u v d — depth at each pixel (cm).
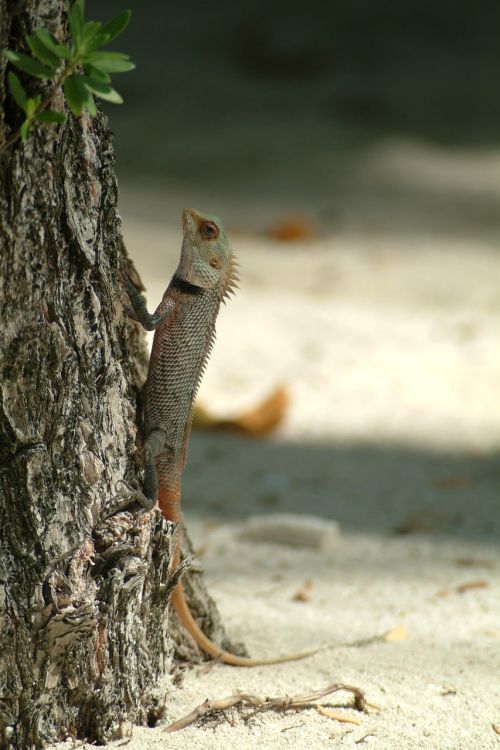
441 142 3309
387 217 2612
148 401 619
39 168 499
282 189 2798
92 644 539
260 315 1842
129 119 3369
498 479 1212
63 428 525
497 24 4503
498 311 1922
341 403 1492
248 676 657
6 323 500
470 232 2531
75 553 530
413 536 1026
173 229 2322
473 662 694
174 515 623
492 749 568
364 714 607
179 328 626
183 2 4550
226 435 1366
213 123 3347
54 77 485
